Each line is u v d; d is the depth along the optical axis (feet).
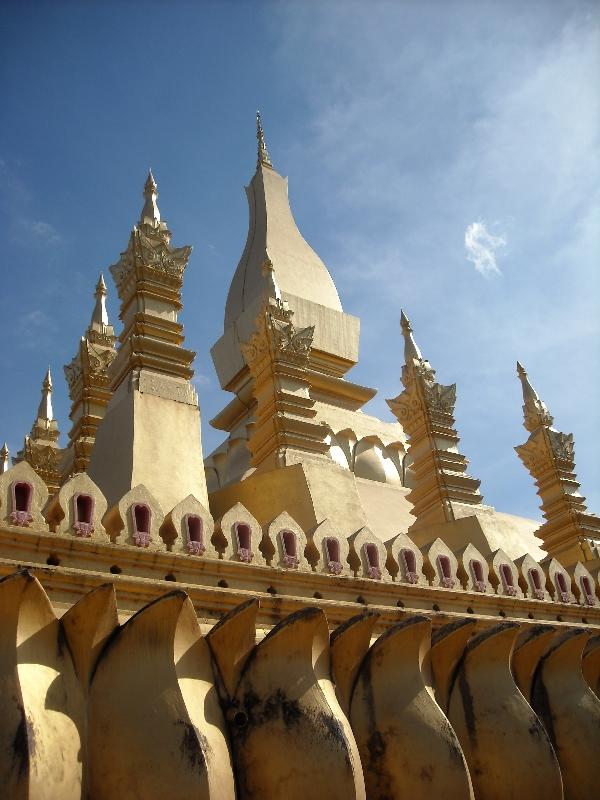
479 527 51.26
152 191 53.16
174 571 33.50
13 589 26.13
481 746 34.58
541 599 45.62
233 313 82.58
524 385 69.00
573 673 39.55
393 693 32.78
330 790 28.32
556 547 61.72
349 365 81.00
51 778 24.68
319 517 42.93
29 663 26.30
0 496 30.99
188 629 29.22
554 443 64.64
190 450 42.24
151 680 27.81
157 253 49.52
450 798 30.89
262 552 36.94
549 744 34.86
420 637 33.60
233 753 29.27
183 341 47.73
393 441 74.33
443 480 55.57
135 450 39.91
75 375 59.06
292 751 28.99
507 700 35.50
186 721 27.22
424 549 42.39
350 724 31.91
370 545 39.68
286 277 81.82
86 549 31.71
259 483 45.21
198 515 35.27
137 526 33.55
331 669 32.50
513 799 33.88
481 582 43.32
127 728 26.91
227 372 78.54
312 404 51.70
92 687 27.63
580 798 37.11
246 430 69.97
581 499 62.95
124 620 30.89
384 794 31.24
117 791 26.16
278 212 88.07
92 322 63.98
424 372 60.90
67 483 32.99
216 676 30.22
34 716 25.09
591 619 47.50
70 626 28.04
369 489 65.51
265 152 93.86
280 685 30.17
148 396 42.60
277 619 34.68
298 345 53.52
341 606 36.29
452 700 35.53
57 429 71.61
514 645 38.96
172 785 26.17
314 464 45.96
